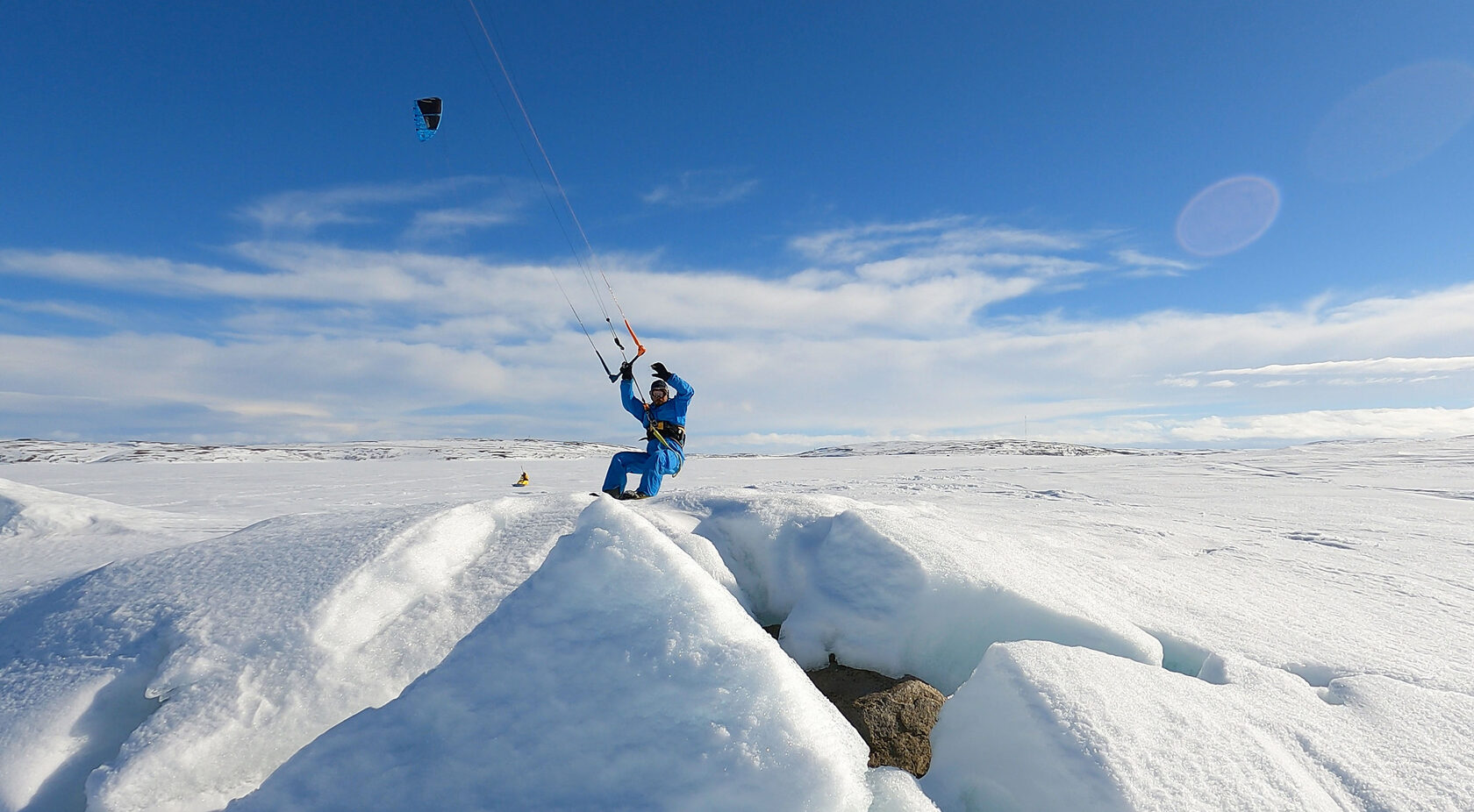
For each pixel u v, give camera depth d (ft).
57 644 7.48
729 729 4.58
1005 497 27.78
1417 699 6.43
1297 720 6.01
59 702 6.40
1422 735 5.82
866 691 6.88
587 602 5.64
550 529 9.23
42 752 5.93
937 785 5.96
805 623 7.94
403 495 33.42
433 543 8.55
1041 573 9.04
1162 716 5.70
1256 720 5.96
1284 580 11.89
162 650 6.95
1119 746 5.23
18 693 6.72
